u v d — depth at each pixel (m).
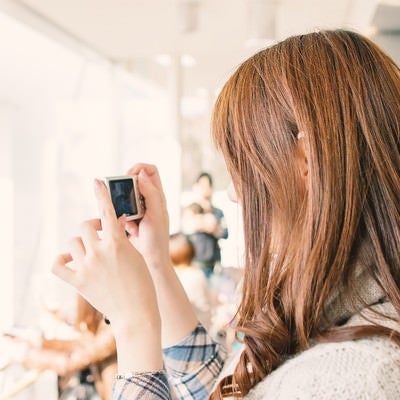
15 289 2.16
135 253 0.66
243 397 0.57
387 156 0.55
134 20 2.58
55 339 1.82
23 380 1.70
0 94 2.18
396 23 1.94
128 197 0.84
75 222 2.89
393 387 0.47
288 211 0.58
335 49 0.58
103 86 3.44
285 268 0.58
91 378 1.78
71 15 2.49
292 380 0.51
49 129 2.64
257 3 2.33
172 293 0.91
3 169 2.16
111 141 3.53
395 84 0.58
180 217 3.54
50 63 2.67
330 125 0.55
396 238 0.54
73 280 0.67
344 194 0.54
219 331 2.48
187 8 2.35
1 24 2.18
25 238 2.31
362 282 0.54
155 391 0.63
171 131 3.56
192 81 3.52
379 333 0.50
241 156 0.61
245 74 0.62
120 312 0.65
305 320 0.54
